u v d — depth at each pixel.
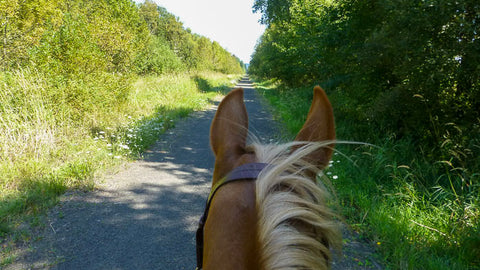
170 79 17.97
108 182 4.90
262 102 15.88
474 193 3.74
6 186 4.35
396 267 2.81
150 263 2.97
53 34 7.77
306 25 11.99
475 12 4.29
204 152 6.77
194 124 9.70
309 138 1.04
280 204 0.78
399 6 4.76
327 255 0.75
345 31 7.59
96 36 10.34
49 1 12.73
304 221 0.77
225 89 24.00
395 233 3.21
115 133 7.17
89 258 3.01
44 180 4.52
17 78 6.55
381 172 4.74
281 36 18.92
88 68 8.20
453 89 5.07
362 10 6.77
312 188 0.86
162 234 3.48
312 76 16.88
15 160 4.96
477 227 3.16
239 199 0.89
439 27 4.55
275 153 1.04
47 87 6.75
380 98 5.76
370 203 3.89
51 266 2.88
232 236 0.82
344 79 8.09
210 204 1.08
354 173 4.87
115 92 9.42
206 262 0.85
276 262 0.67
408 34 4.77
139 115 9.54
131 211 3.99
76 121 7.22
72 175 4.81
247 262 0.76
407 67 4.93
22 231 3.37
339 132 6.85
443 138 4.88
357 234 3.38
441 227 3.38
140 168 5.64
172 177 5.26
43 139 5.50
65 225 3.58
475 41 4.29
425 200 3.95
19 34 11.54
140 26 15.10
